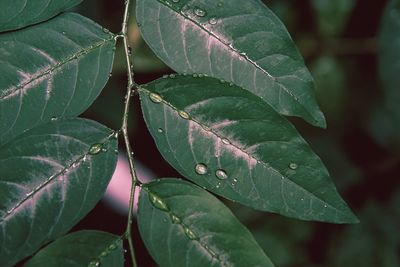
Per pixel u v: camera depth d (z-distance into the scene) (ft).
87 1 1.18
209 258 0.79
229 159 0.81
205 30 0.83
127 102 0.84
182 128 0.82
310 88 0.82
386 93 1.22
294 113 0.82
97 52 0.84
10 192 0.79
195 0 0.83
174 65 0.83
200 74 0.83
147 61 1.17
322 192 0.79
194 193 0.81
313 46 1.31
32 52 0.82
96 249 0.80
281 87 0.82
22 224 0.79
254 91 0.82
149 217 0.81
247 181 0.80
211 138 0.81
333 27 1.28
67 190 0.80
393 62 1.20
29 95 0.81
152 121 0.82
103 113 1.27
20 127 0.81
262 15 0.82
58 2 0.82
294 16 1.30
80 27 0.83
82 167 0.81
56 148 0.81
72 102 0.82
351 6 1.26
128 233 0.81
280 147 0.80
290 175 0.80
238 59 0.82
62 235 0.79
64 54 0.82
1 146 0.79
